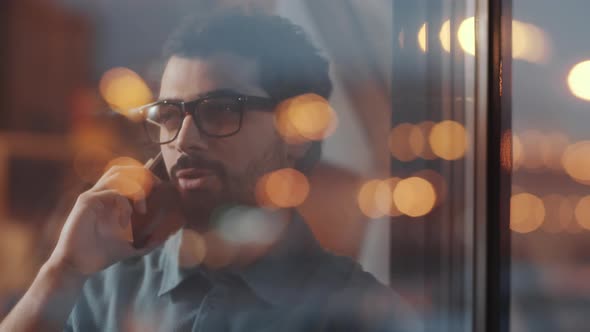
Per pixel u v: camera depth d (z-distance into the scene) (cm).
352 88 105
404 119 101
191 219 97
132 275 99
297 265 102
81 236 91
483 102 97
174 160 96
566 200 106
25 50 96
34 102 96
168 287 98
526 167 104
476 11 97
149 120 96
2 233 94
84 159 97
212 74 96
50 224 95
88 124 97
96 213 92
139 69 97
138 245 94
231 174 98
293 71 100
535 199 104
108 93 98
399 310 101
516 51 103
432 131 100
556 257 105
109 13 97
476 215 98
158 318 98
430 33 99
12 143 95
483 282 98
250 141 98
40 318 88
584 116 106
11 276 93
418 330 100
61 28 98
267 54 98
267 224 100
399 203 102
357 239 105
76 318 97
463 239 98
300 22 103
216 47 97
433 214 100
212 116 97
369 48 104
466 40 97
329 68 104
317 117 103
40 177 95
